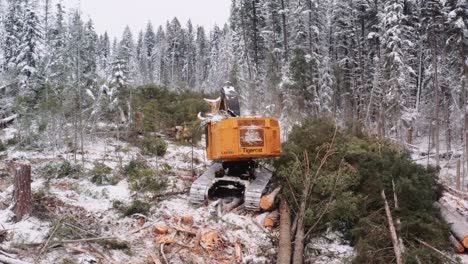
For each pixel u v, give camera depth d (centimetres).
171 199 962
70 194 934
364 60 3766
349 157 966
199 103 1925
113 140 1603
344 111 3538
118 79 2008
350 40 3906
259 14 4003
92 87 1631
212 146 976
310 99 2836
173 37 7150
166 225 805
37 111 1411
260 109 3059
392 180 803
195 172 1210
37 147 1409
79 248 664
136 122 1614
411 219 736
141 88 2077
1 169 1102
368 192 850
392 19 3127
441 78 3356
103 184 1030
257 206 880
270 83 3138
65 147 1425
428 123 3619
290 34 3747
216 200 956
